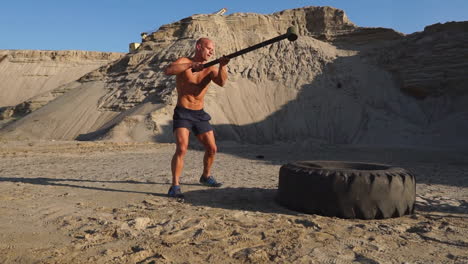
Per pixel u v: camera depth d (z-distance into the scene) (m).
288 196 4.81
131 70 49.41
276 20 54.31
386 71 43.22
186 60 5.56
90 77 53.53
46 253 2.89
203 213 4.42
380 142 33.91
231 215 4.32
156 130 33.00
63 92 53.41
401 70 41.97
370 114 38.03
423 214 4.69
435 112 37.66
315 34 52.72
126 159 13.06
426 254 3.09
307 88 41.69
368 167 5.43
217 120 36.28
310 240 3.41
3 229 3.55
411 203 4.65
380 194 4.35
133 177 7.81
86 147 19.70
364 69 43.88
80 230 3.60
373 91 41.06
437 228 3.94
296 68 44.53
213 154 6.26
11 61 92.19
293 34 4.23
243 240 3.35
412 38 44.34
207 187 6.58
